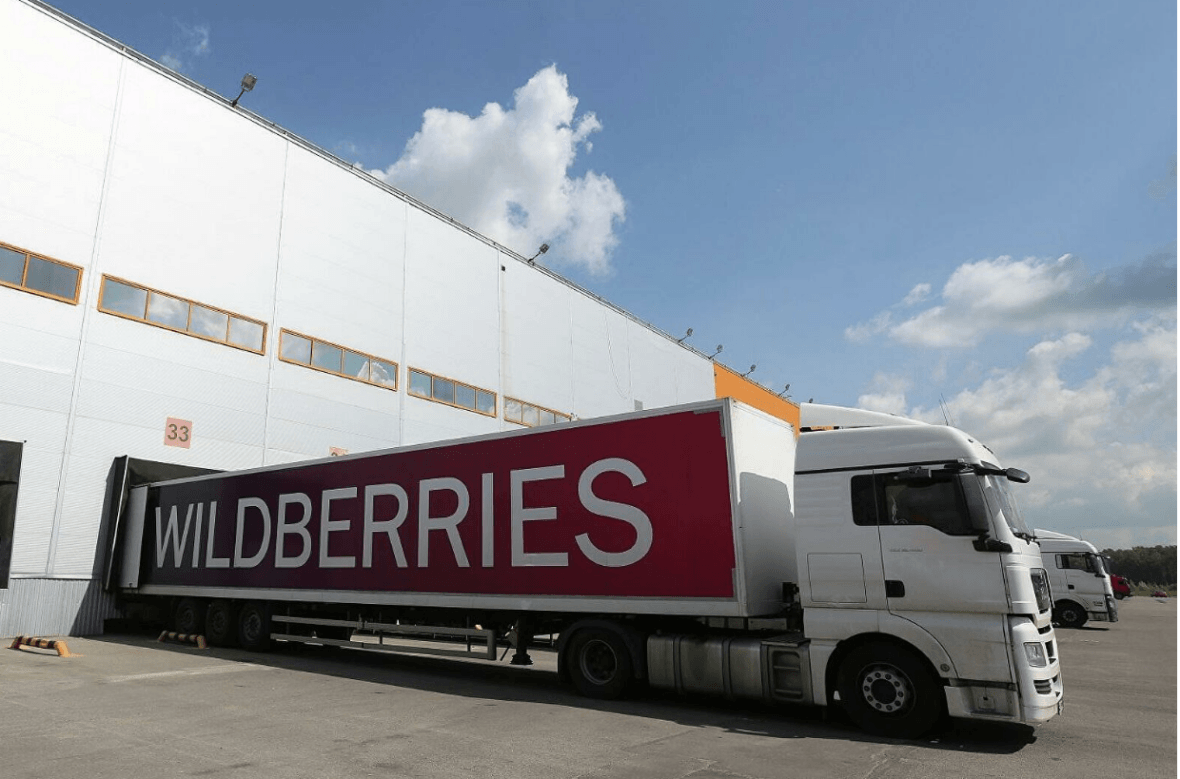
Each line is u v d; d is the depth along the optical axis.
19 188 15.85
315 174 22.66
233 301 19.80
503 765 5.61
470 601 9.79
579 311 34.22
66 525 16.00
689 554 8.02
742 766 5.65
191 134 19.42
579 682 8.81
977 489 6.72
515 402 29.23
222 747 6.11
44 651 13.33
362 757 5.81
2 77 15.90
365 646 11.45
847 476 7.38
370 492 11.43
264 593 12.88
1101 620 24.19
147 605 15.93
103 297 17.03
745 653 7.64
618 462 8.74
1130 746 6.46
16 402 15.40
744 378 49.84
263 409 20.08
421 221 26.23
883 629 6.88
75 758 5.71
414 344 25.08
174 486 15.55
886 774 5.48
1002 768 5.70
